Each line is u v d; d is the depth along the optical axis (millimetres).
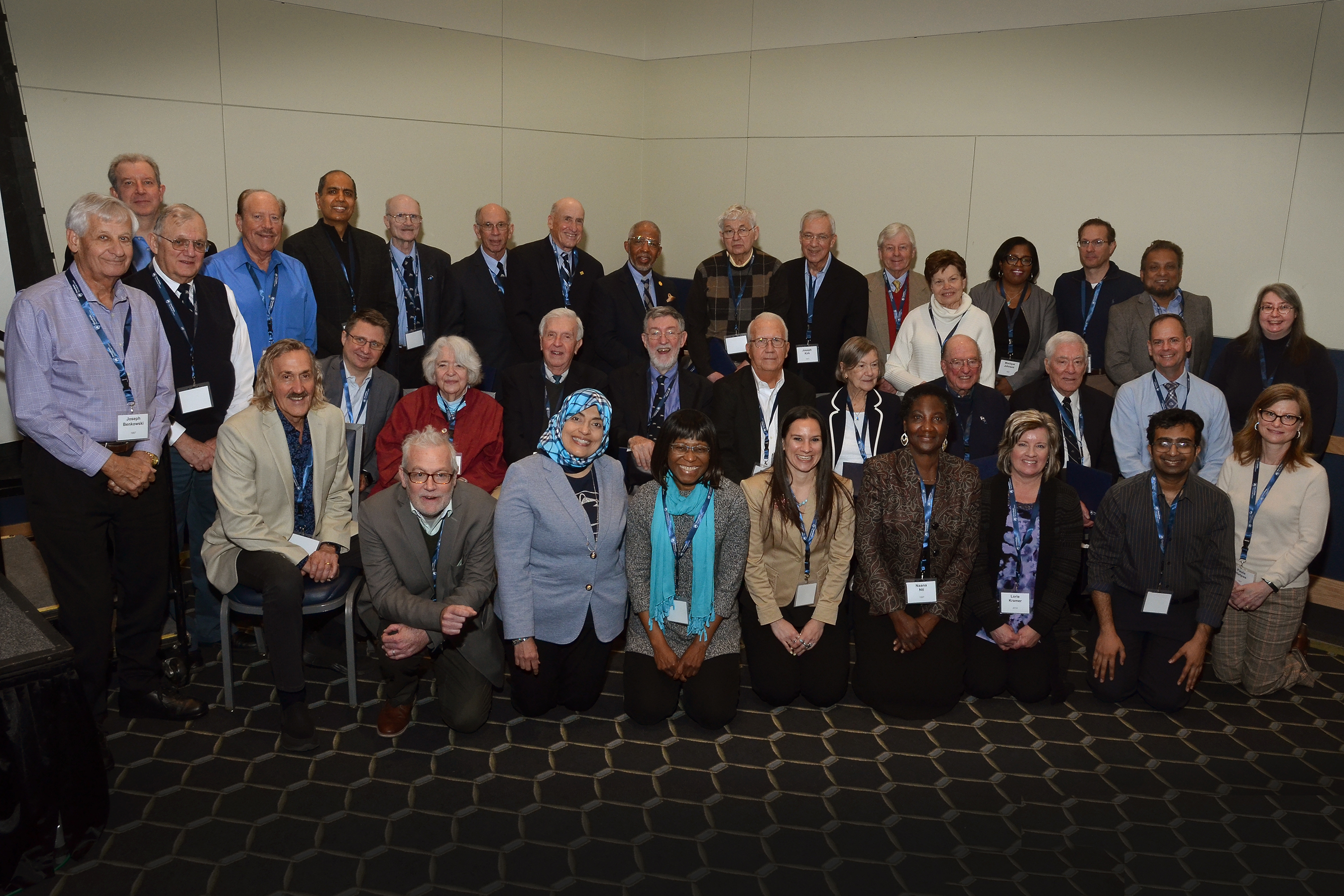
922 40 6066
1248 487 3881
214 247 4578
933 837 2902
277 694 3373
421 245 5309
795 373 5129
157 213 4023
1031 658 3729
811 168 6750
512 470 3344
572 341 4355
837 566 3619
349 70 5820
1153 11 5125
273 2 5410
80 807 2633
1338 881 2750
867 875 2721
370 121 5973
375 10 5879
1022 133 5711
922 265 6270
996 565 3693
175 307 3627
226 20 5230
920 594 3598
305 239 4754
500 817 2936
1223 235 5047
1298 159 4758
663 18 7434
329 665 3869
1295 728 3650
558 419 3365
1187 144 5109
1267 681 3879
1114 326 4812
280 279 4379
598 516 3420
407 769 3189
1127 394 4273
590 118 7312
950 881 2703
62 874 2609
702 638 3443
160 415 3324
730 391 4320
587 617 3494
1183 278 5227
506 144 6766
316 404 3641
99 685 3271
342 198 4816
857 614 3789
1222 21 4906
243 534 3377
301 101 5625
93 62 4762
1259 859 2842
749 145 7074
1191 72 5047
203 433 3717
